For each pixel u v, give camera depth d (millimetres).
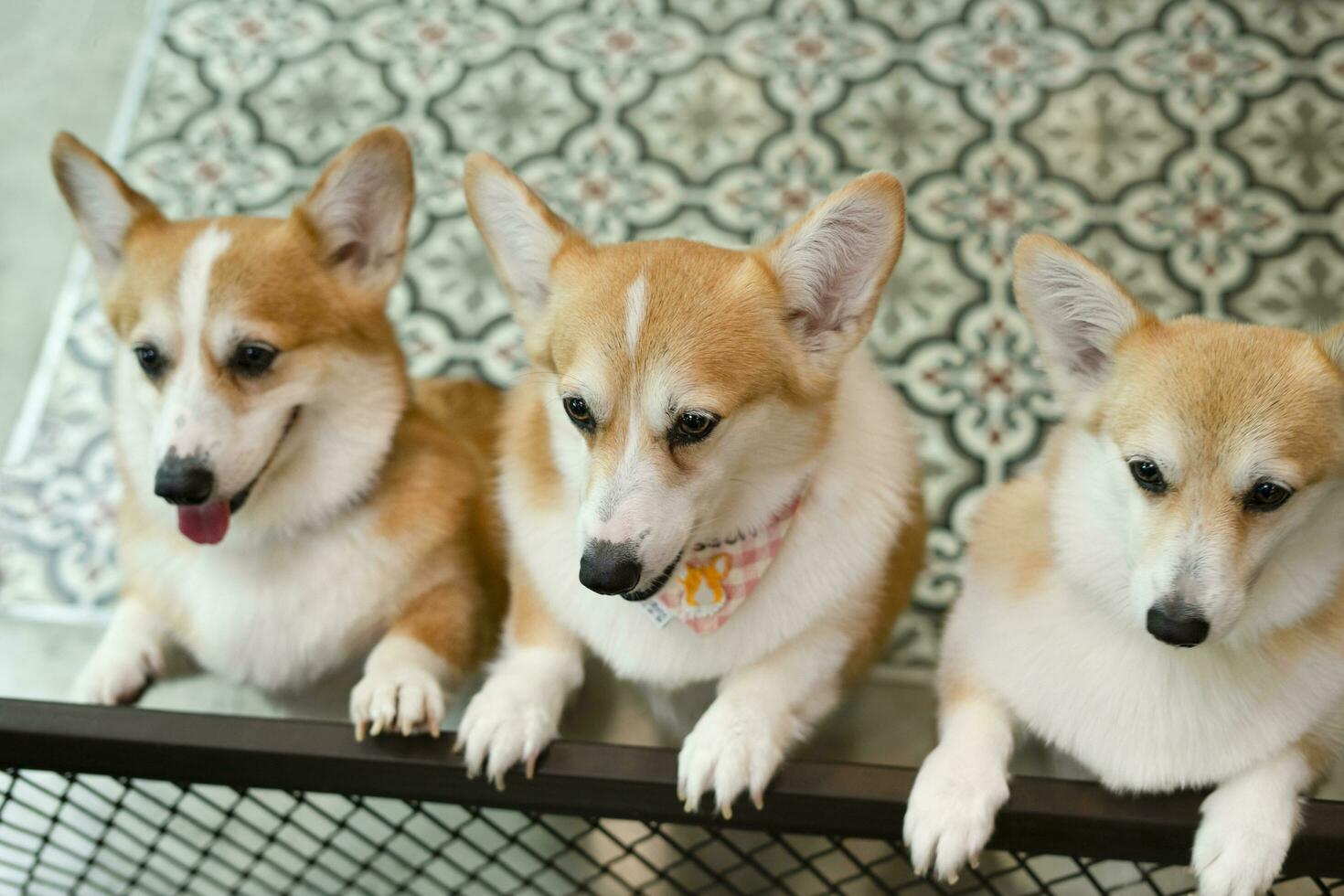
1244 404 1548
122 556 2234
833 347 1729
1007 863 2230
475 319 3104
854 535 1856
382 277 2035
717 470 1669
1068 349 1741
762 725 1751
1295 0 3492
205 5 3572
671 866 1929
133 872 2383
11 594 2775
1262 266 3082
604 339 1648
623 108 3391
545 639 1954
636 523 1604
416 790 1711
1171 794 1685
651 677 1919
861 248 1663
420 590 2121
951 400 2951
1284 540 1590
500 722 1707
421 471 2127
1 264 3176
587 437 1697
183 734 1648
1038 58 3436
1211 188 3201
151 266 1921
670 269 1690
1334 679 1715
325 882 2420
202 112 3389
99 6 3547
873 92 3393
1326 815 1636
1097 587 1726
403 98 3416
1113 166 3246
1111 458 1657
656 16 3555
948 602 2686
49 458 2961
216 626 2117
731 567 1807
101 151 3324
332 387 1982
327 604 2100
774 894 2352
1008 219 3178
